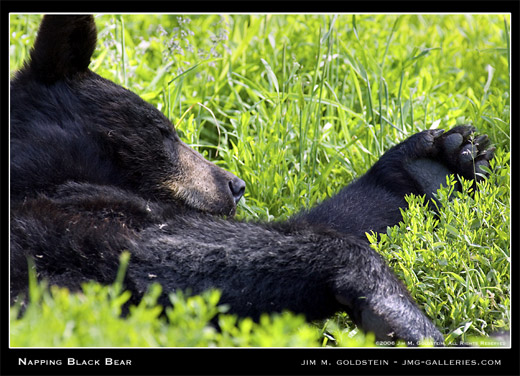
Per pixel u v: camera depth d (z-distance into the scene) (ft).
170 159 29.73
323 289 23.82
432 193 31.27
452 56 51.90
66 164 27.12
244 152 38.55
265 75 46.80
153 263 23.32
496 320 25.22
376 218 31.01
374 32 52.29
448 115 41.86
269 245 23.86
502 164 31.14
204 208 30.07
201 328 16.15
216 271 23.48
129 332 15.65
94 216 24.53
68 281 22.59
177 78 40.40
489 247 26.99
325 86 43.96
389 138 39.42
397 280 24.20
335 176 39.81
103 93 28.84
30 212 23.71
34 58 28.27
